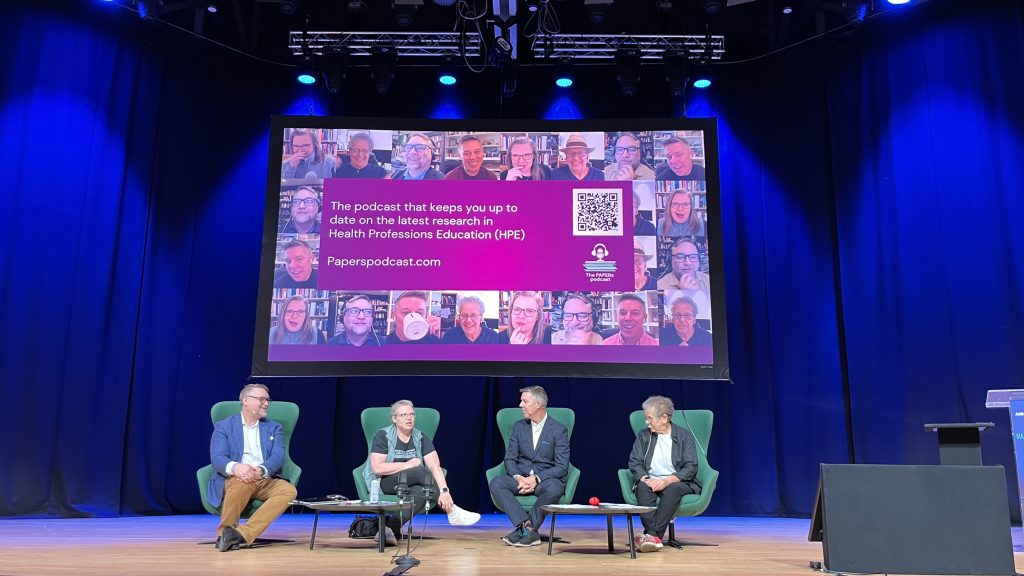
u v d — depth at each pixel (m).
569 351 5.44
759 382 6.28
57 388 5.61
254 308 6.56
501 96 7.02
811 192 6.43
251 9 6.39
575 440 6.46
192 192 6.49
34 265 5.63
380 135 5.80
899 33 6.11
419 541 4.27
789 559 3.56
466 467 6.39
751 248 6.53
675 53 6.38
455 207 5.70
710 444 6.30
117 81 6.19
